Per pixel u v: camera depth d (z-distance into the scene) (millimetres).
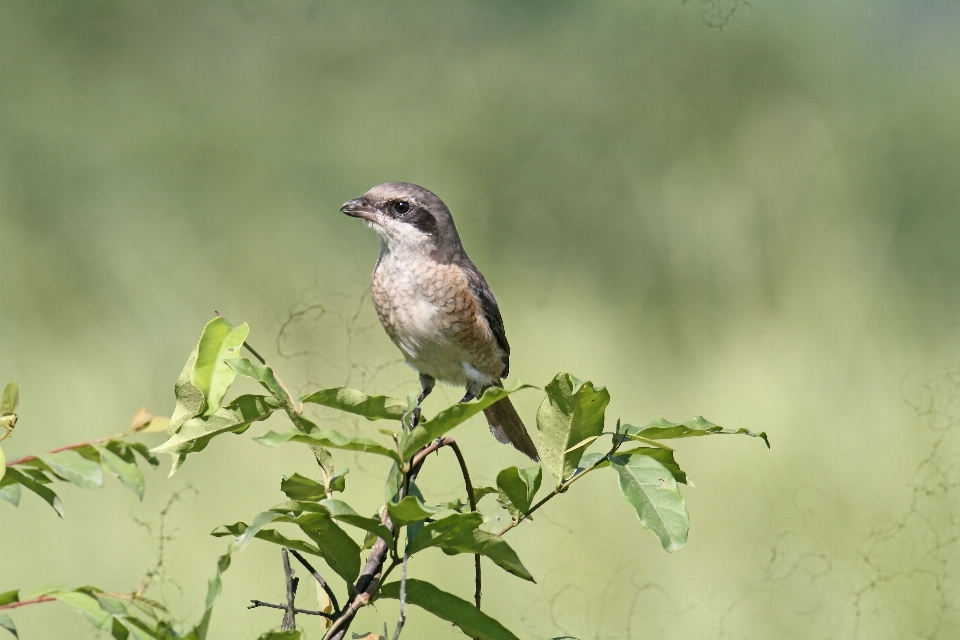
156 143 16047
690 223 14672
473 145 16875
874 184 15492
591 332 13055
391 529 3658
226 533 3736
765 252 13984
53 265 13578
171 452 3695
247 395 3721
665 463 3963
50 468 3428
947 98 16641
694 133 16141
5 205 14906
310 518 3578
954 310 13867
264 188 16156
